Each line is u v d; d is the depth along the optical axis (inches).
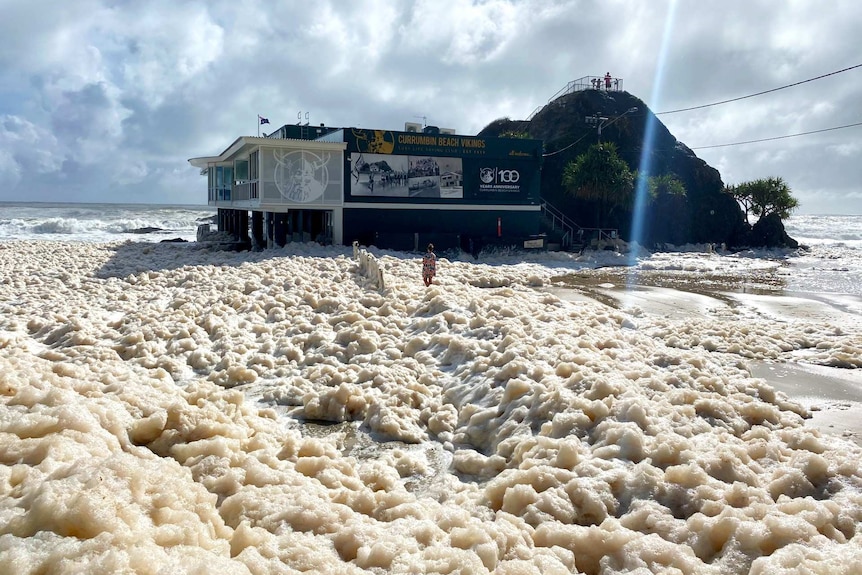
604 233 1752.0
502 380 384.8
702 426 304.2
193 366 471.2
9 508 176.1
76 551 155.4
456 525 211.5
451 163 1478.8
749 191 2140.7
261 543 191.0
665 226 2034.9
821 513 207.3
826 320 719.1
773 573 173.8
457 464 307.1
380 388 412.2
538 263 1395.2
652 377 366.9
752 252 1876.2
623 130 2266.2
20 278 834.8
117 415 275.3
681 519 221.9
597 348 443.2
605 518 222.8
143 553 155.8
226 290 737.6
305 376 444.8
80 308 642.8
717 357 487.2
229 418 308.0
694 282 1129.4
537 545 209.3
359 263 940.6
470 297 674.2
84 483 184.1
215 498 219.0
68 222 2308.1
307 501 217.8
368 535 200.5
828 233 3336.6
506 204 1529.3
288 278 789.2
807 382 438.0
